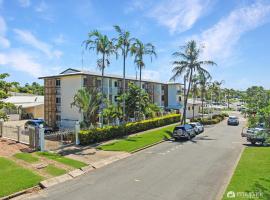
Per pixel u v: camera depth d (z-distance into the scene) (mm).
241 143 29375
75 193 13930
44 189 14641
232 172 17344
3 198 13125
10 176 15789
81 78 41062
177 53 40188
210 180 15703
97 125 32500
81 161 20438
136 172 17750
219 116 61906
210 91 82625
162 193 13672
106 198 13141
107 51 34062
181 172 17531
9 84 26297
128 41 36656
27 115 56562
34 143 23578
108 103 35719
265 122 13797
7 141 25922
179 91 66062
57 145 26203
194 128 35344
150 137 32094
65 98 43094
